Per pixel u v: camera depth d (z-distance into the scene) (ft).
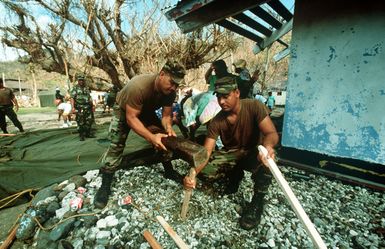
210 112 12.70
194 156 5.95
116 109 7.73
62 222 6.72
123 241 6.05
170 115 8.93
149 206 7.56
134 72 36.19
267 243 5.92
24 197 8.96
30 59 39.93
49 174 10.92
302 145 10.70
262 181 6.55
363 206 7.67
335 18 9.12
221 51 36.04
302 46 10.14
